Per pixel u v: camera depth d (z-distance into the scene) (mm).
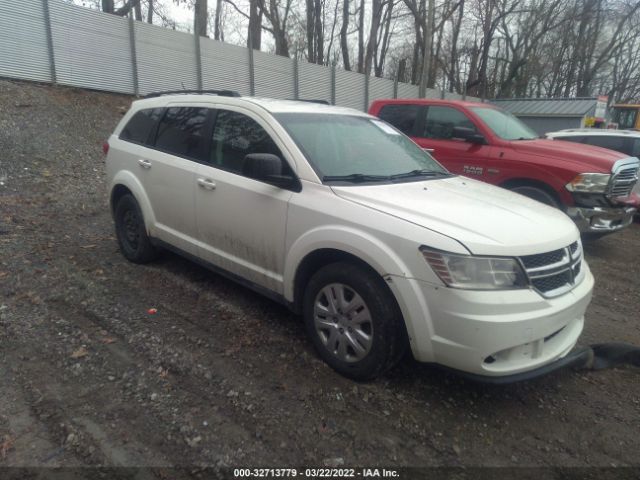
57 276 4824
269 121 3926
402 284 2971
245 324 4094
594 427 3137
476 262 2832
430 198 3490
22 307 4148
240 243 4020
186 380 3270
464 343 2840
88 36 14508
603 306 5277
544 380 3646
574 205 6695
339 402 3141
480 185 4254
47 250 5500
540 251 3035
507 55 35344
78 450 2605
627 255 7508
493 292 2836
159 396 3086
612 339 4434
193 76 17438
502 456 2803
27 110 11367
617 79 43656
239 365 3482
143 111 5301
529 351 3014
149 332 3867
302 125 3990
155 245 5090
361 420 2992
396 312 3109
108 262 5316
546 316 2939
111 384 3189
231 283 4934
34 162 8969
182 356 3543
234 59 18625
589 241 8211
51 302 4281
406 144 4711
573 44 36812
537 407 3305
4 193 7375
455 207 3334
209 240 4336
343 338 3354
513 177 7125
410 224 3029
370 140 4348
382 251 3039
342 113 4527
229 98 4352
